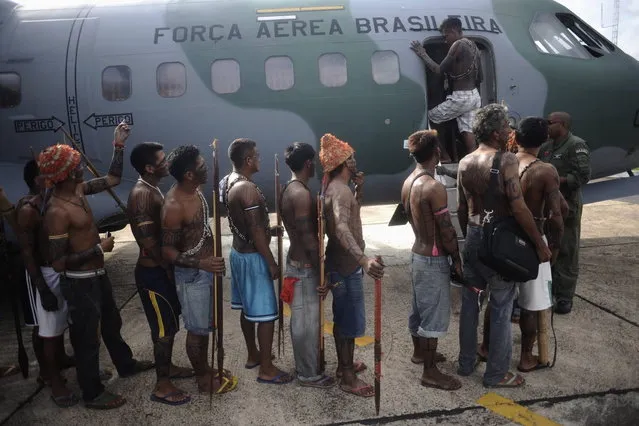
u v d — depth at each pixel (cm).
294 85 533
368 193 580
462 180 326
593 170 612
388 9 555
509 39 563
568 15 610
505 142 318
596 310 467
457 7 566
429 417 308
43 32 544
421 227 315
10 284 351
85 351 317
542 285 345
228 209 329
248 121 533
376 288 288
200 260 304
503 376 337
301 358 335
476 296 338
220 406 325
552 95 567
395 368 369
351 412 315
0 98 539
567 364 369
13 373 379
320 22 542
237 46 532
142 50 532
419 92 545
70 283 307
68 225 300
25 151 544
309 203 310
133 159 326
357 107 538
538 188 343
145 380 363
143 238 316
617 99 589
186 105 530
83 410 326
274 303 340
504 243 303
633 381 345
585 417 305
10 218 315
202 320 320
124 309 515
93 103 531
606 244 696
